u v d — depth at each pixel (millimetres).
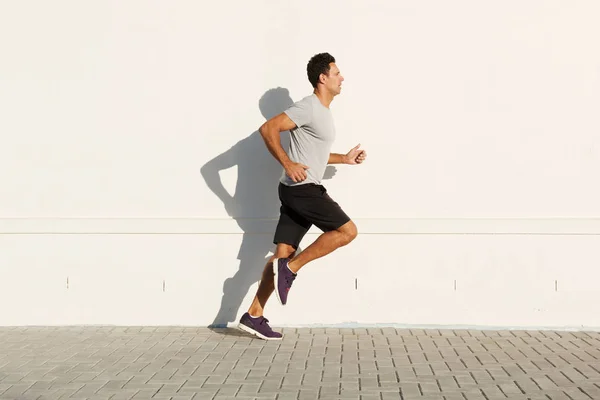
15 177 6812
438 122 6621
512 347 5910
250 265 6730
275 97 6707
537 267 6590
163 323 6770
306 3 6656
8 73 6789
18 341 6152
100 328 6668
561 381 4910
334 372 5160
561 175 6586
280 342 6117
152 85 6742
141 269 6758
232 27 6699
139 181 6777
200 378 5016
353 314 6672
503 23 6574
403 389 4738
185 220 6730
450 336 6328
